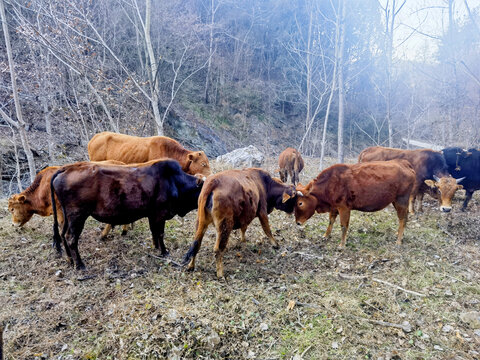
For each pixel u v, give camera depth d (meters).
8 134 12.48
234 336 3.32
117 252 4.79
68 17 7.30
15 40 12.96
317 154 22.53
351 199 5.14
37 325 3.33
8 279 4.05
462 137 14.29
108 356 3.04
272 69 29.72
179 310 3.57
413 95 18.64
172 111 19.59
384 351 3.16
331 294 4.04
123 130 11.14
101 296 3.82
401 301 3.94
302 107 27.62
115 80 11.65
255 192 4.65
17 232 5.21
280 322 3.55
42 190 4.79
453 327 3.48
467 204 7.09
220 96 24.77
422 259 4.89
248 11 28.86
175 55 22.20
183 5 23.16
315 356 3.11
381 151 7.16
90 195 3.97
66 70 12.51
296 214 5.44
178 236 5.46
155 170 4.41
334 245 5.39
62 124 13.74
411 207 6.69
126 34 20.09
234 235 5.61
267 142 21.14
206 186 4.06
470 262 4.81
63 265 4.38
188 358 3.04
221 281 4.21
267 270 4.56
